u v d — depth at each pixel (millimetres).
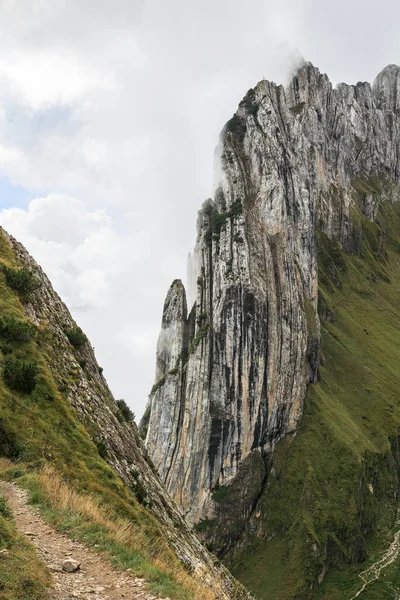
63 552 21938
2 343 39781
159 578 21531
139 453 47750
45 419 35969
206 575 33250
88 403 43125
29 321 44781
